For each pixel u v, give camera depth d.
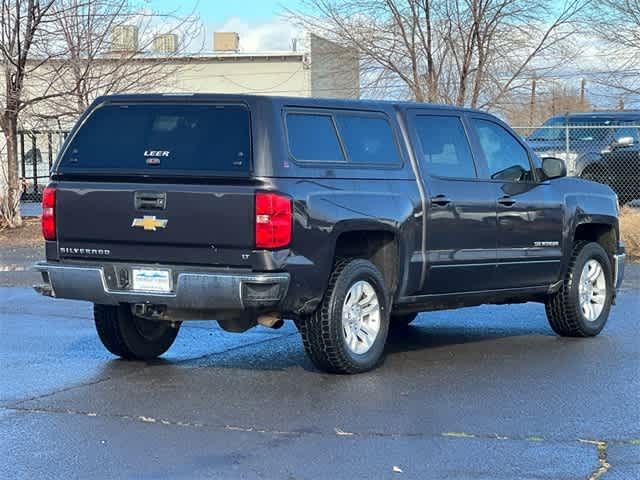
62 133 20.80
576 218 9.73
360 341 7.97
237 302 7.14
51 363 8.43
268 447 5.93
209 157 7.37
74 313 11.11
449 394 7.30
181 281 7.26
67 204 7.74
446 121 8.88
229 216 7.19
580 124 20.98
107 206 7.57
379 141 8.22
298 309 7.42
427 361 8.59
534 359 8.70
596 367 8.34
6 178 20.41
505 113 23.77
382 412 6.76
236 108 7.44
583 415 6.70
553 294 9.72
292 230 7.22
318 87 41.34
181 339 9.67
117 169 7.64
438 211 8.46
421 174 8.41
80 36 19.94
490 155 9.20
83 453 5.83
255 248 7.14
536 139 20.91
